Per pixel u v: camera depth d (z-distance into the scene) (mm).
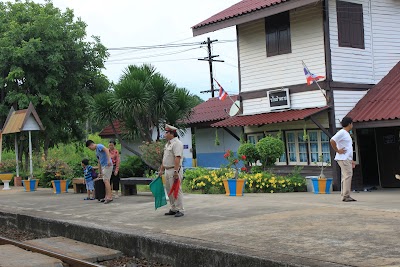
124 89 19891
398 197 12547
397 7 18844
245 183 14781
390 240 6465
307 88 17297
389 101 16406
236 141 23438
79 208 12211
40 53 26344
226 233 7641
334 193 14914
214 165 24594
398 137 16953
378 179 17766
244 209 10211
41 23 26500
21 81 26875
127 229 8625
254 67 19094
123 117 21703
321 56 16875
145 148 14719
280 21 18094
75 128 30234
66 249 8562
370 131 17781
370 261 5496
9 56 25750
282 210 9727
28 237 10742
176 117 21484
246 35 19359
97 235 8977
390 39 18578
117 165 14047
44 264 7453
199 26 19297
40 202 14180
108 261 8039
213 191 14867
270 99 18344
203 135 25203
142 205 12023
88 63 28781
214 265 6609
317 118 17062
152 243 7727
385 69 18375
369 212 8828
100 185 13312
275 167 18547
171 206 9875
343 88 17000
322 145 17062
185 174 16656
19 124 19578
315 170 17203
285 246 6484
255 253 6203
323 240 6691
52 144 32125
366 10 17984
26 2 28906
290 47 17812
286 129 18266
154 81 20781
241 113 19609
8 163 21859
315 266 5434
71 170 17875
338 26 17047
